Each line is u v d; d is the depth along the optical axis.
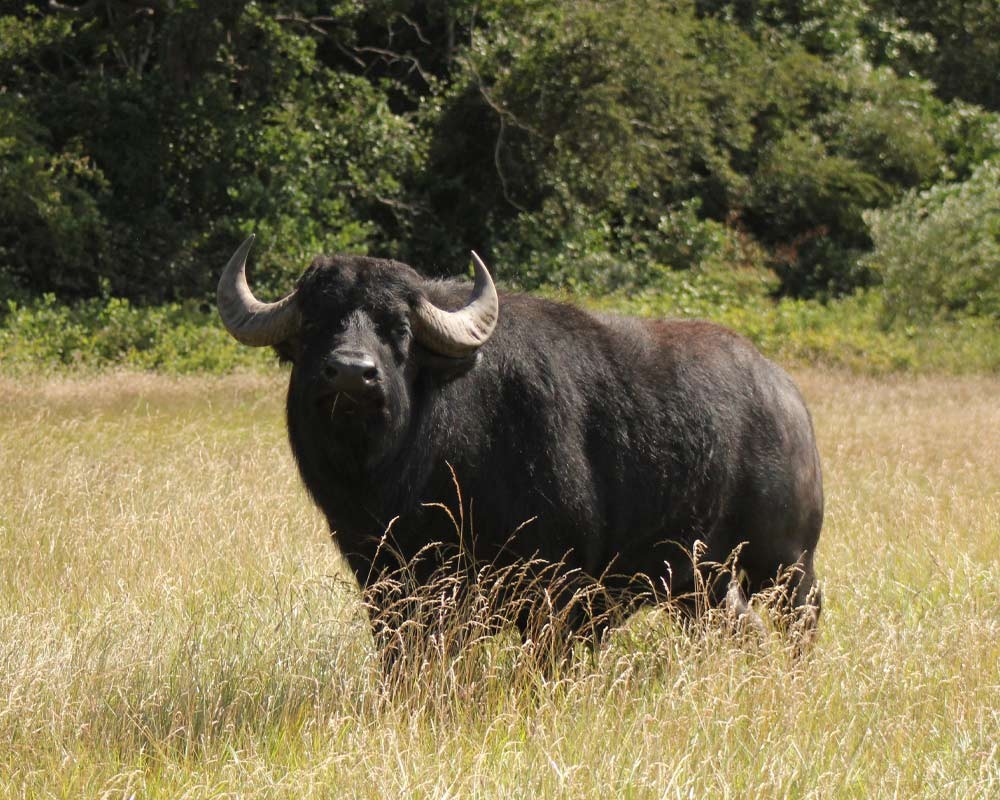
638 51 99.88
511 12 103.12
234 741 17.75
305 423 19.23
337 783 16.11
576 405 21.12
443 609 19.30
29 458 39.72
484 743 16.89
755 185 120.56
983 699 18.95
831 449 48.94
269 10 96.75
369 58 111.56
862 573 27.25
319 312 19.00
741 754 17.09
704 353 23.09
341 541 20.61
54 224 86.69
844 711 18.55
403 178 106.00
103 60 105.75
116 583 25.52
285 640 21.09
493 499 20.34
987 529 31.48
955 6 141.75
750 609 22.61
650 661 20.56
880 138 122.81
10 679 18.64
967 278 102.38
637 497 21.58
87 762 16.66
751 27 126.12
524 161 103.88
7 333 75.88
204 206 97.94
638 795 15.66
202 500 32.72
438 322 19.36
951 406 64.06
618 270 102.56
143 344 76.38
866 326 96.75
